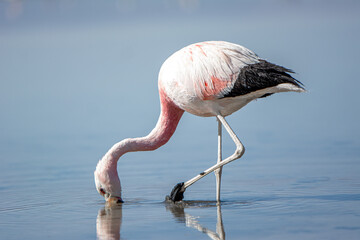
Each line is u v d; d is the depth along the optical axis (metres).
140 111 18.56
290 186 9.72
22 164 12.68
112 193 9.04
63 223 7.86
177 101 8.96
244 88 8.39
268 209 8.20
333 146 12.97
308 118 16.58
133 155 13.48
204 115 9.18
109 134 15.70
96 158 13.10
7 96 22.53
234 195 9.34
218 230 7.18
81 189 10.23
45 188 10.34
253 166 11.59
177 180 10.73
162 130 9.38
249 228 7.20
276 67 8.32
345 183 9.70
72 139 15.34
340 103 17.98
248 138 14.59
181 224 7.57
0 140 15.59
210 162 12.25
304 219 7.50
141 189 10.05
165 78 8.94
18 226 7.74
